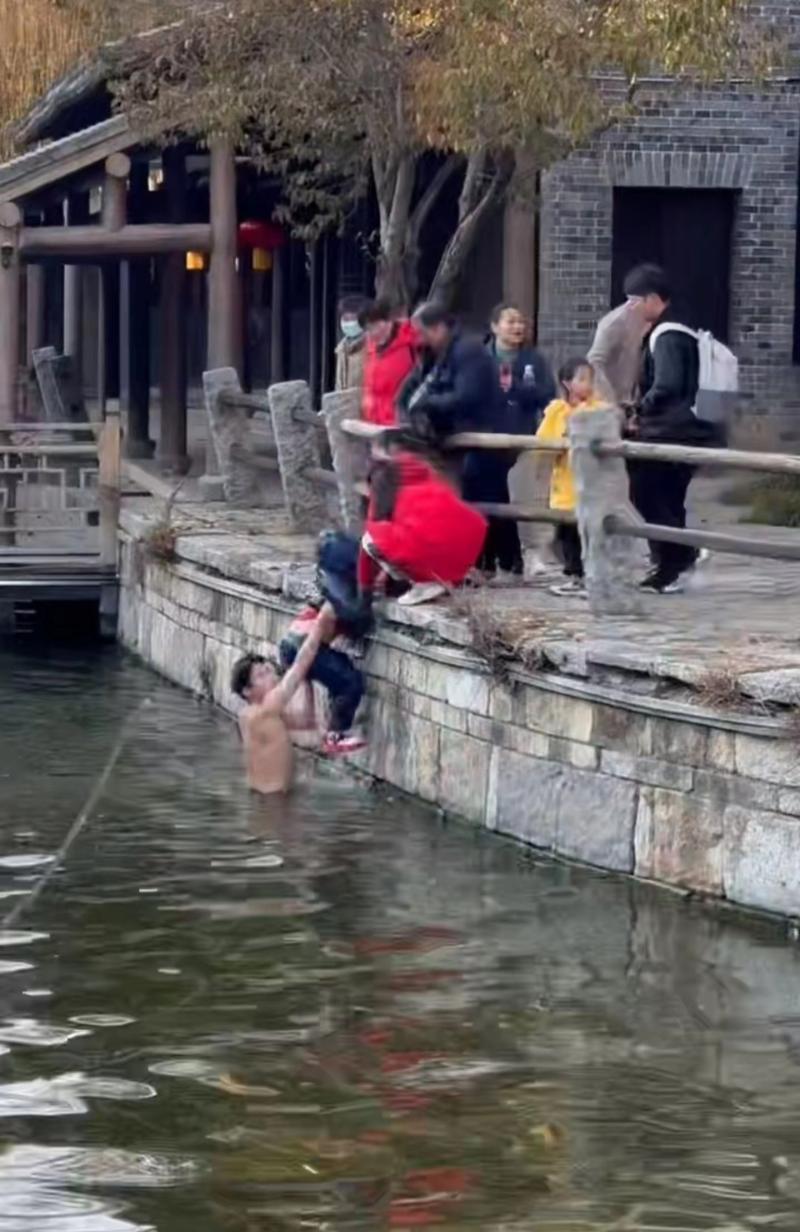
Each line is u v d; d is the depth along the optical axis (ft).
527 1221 28.94
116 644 82.53
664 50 68.74
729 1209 29.30
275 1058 35.32
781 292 98.63
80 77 101.81
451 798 52.26
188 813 53.01
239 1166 30.81
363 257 108.06
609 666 46.29
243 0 76.48
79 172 93.81
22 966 40.37
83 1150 31.40
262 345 145.07
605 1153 31.19
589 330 96.99
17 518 85.92
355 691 56.29
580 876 46.62
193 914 43.83
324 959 40.68
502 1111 32.89
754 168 97.45
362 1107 33.06
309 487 73.56
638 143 96.48
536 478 71.00
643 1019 37.14
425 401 55.01
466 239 79.61
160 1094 33.63
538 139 74.79
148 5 83.30
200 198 114.73
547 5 69.82
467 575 55.83
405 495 54.49
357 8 75.31
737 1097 33.45
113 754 60.59
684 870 44.68
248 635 65.57
